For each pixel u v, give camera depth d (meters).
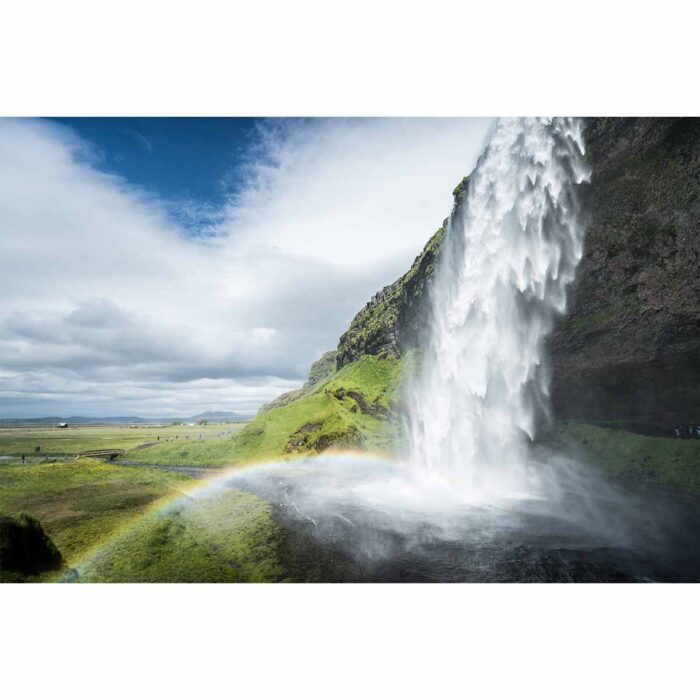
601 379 32.28
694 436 29.44
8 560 16.44
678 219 22.89
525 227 32.59
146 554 21.08
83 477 36.09
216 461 53.62
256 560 21.64
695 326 24.83
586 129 24.86
